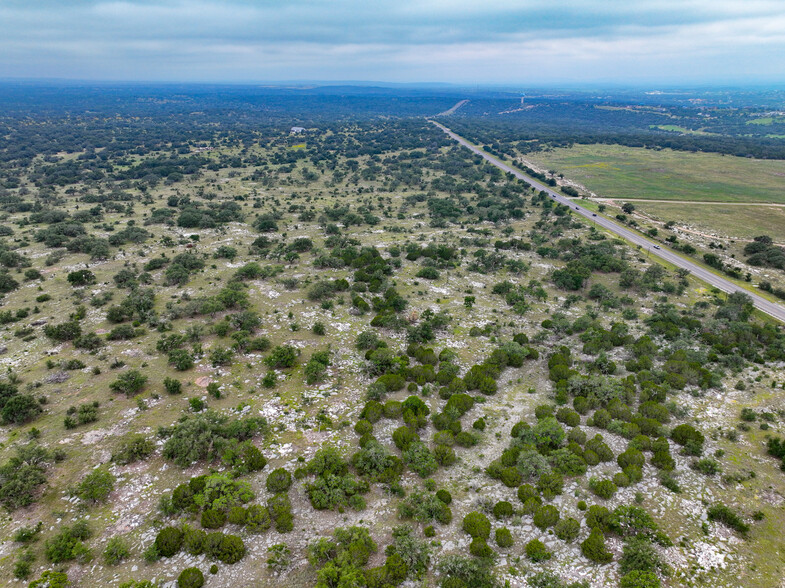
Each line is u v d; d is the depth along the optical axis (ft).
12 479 124.16
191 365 190.49
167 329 221.25
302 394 177.58
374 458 138.31
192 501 123.44
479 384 187.32
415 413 167.53
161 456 141.49
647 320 252.62
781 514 126.00
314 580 105.91
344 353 211.41
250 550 113.19
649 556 108.99
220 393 173.99
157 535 114.73
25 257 307.17
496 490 134.82
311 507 127.03
